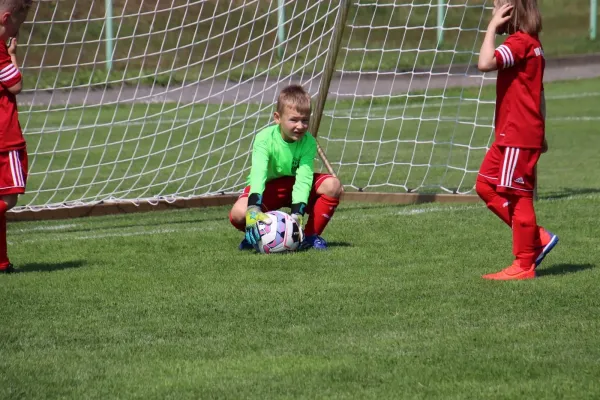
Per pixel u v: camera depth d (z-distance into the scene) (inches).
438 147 1808.6
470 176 1444.4
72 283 719.7
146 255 834.8
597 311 594.9
